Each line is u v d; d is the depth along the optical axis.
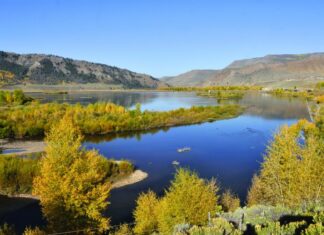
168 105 165.12
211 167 54.25
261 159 59.12
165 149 68.19
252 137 80.44
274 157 31.22
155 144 73.44
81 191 26.66
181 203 25.52
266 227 17.73
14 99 141.75
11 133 79.50
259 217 21.23
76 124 83.81
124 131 90.50
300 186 27.80
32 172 43.50
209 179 47.06
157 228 27.81
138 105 105.94
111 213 36.19
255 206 23.70
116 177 48.38
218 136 82.38
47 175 26.69
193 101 192.62
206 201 26.38
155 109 143.75
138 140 78.31
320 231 15.11
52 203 26.12
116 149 68.44
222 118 115.12
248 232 18.67
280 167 30.27
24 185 42.94
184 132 88.88
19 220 34.94
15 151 65.31
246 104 166.38
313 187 27.58
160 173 51.38
